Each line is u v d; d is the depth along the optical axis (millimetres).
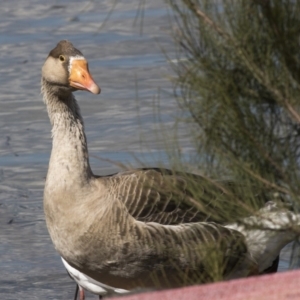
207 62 8578
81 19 33719
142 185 12469
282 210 9047
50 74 13156
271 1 8242
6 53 29703
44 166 20109
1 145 21438
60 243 12781
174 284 12688
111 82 25750
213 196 10281
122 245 12344
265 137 8625
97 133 21484
